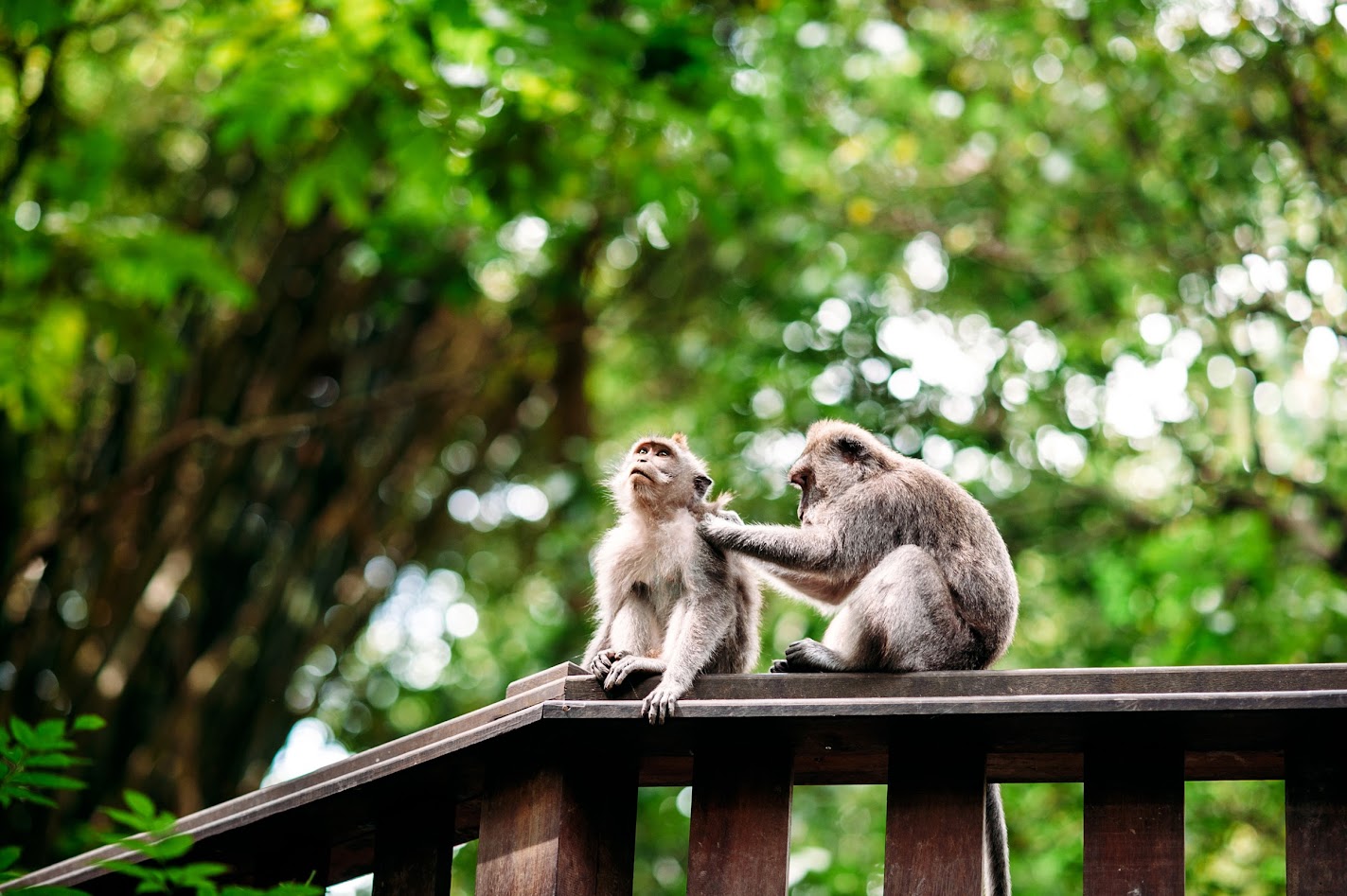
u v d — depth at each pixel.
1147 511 16.70
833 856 15.98
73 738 14.82
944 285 17.88
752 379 17.53
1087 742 6.00
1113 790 5.92
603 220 17.66
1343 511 15.22
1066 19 16.20
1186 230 16.11
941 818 6.00
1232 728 5.77
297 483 16.66
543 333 18.38
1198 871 13.99
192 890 7.41
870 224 17.48
